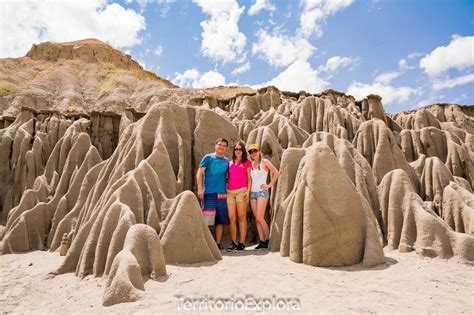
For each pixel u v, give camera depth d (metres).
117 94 41.25
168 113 10.52
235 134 11.12
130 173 8.43
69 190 12.35
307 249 6.83
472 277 5.84
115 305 4.79
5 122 20.75
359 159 10.24
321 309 4.30
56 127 18.06
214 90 53.31
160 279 5.74
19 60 52.56
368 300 4.64
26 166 16.05
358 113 18.73
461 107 24.42
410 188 8.49
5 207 15.72
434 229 7.43
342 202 7.09
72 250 7.45
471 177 13.20
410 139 15.00
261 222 8.47
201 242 7.02
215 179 8.40
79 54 56.59
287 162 9.13
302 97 20.48
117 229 6.54
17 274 7.54
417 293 4.97
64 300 5.50
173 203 7.62
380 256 6.82
